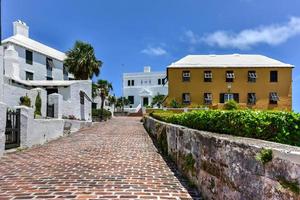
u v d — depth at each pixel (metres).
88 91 34.31
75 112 30.84
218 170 5.37
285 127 5.21
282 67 42.81
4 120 11.55
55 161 10.36
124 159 10.64
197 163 6.73
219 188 5.29
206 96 43.28
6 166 9.51
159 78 65.25
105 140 16.97
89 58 41.66
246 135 5.43
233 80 43.12
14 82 29.53
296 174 3.09
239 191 4.45
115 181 7.46
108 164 9.70
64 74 49.06
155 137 16.44
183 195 6.32
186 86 43.28
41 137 15.70
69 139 17.81
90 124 28.59
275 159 3.50
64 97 30.36
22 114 13.66
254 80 43.09
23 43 41.12
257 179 3.91
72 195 6.26
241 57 46.41
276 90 42.81
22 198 6.07
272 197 3.54
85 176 7.99
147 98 65.44
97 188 6.80
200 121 7.64
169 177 7.91
